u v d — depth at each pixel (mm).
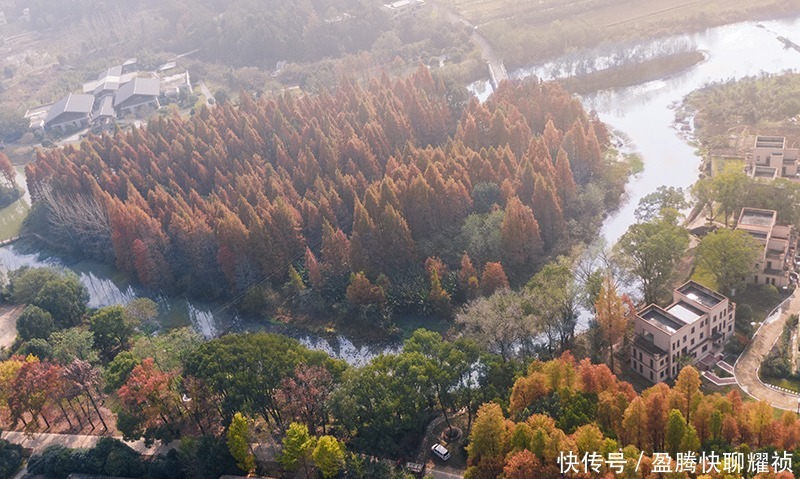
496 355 197000
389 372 193250
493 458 163000
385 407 182125
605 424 168000
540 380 177125
